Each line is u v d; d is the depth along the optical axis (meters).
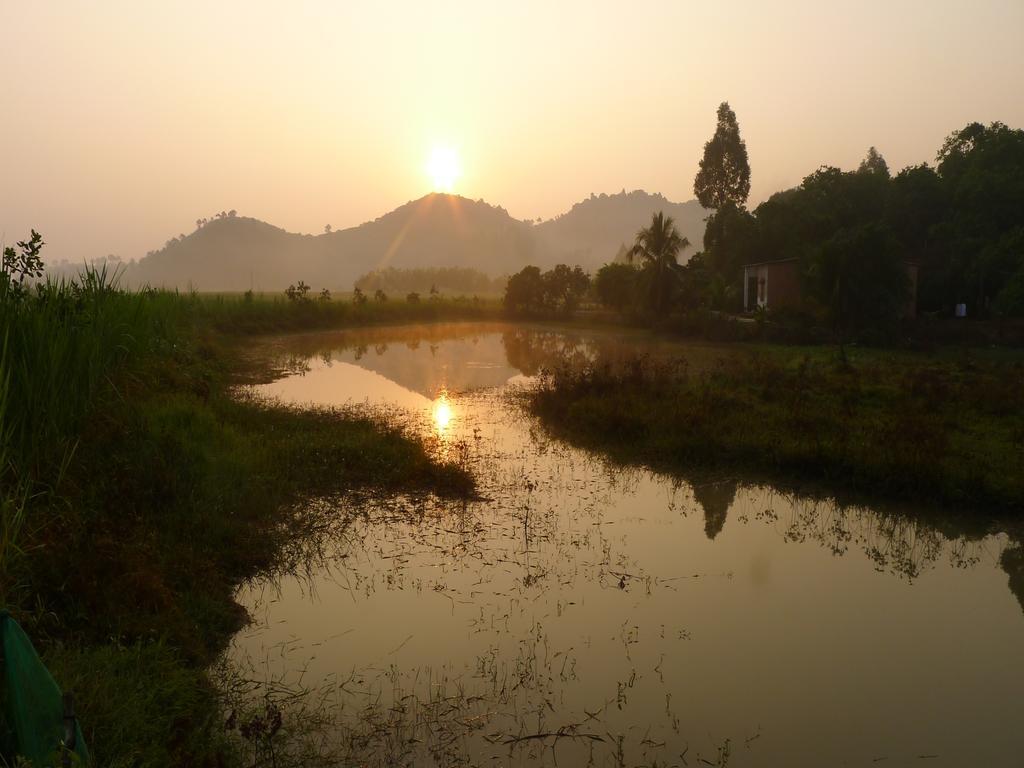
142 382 11.42
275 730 4.48
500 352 29.94
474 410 16.12
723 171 57.50
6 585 5.16
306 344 32.47
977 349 27.72
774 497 9.91
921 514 9.24
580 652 5.75
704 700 5.13
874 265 30.39
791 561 7.77
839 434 11.62
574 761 4.45
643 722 4.86
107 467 7.58
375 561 7.45
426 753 4.49
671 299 41.28
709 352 28.31
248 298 37.75
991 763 4.52
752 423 12.57
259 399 15.88
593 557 7.71
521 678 5.34
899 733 4.81
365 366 24.66
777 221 47.38
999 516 9.12
